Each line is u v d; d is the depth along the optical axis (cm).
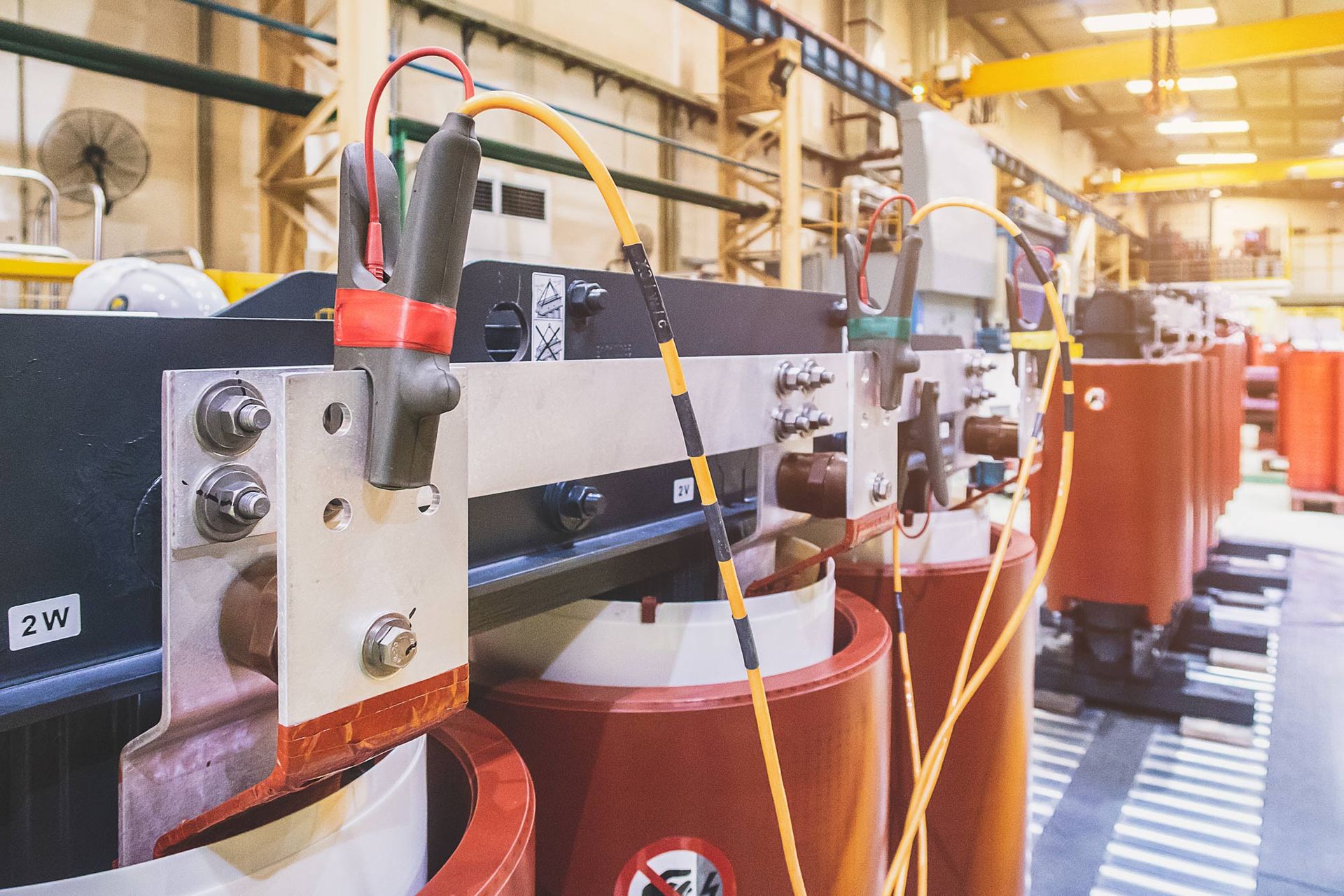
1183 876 199
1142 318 321
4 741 59
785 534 135
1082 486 273
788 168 677
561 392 80
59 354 55
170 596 56
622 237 64
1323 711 288
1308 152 1830
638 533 104
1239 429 470
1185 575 278
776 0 661
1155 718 285
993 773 157
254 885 56
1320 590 428
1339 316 1972
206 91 411
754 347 125
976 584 153
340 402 51
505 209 582
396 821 66
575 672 103
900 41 1030
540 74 614
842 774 104
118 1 414
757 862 98
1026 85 949
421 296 52
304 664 51
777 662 105
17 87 385
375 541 54
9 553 54
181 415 54
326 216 485
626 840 97
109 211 415
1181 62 889
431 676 59
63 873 63
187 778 60
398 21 521
